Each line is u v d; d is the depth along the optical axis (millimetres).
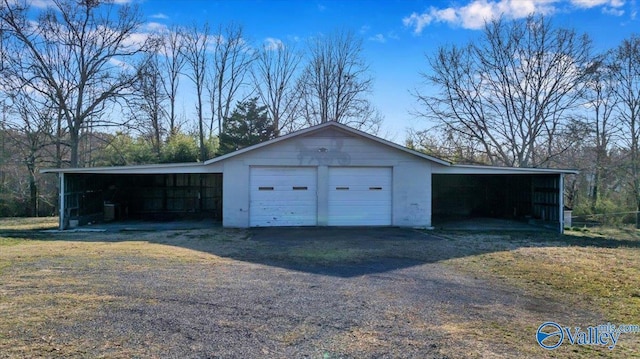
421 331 3900
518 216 15836
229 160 12375
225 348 3457
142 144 23422
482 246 9203
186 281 5727
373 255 7934
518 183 15867
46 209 22531
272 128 28562
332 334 3803
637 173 20453
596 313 4543
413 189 12719
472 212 17719
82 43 21281
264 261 7281
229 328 3920
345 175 12648
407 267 6871
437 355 3363
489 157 24062
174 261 7184
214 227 12609
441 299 5008
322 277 6086
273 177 12492
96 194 14797
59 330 3803
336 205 12594
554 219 13242
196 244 9273
